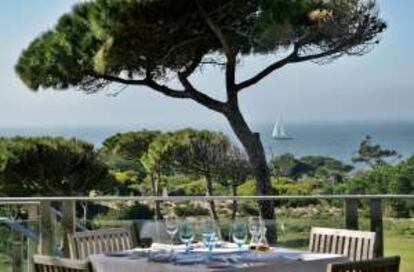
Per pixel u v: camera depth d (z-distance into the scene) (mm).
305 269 5035
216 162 14438
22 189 14938
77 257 5844
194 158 14508
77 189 15477
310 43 12898
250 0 12141
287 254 5262
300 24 12555
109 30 11789
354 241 5719
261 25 11867
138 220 6305
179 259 5074
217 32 12320
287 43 12508
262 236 5777
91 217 6500
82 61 12359
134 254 5344
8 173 14766
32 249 6508
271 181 13516
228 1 12094
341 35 12773
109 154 16203
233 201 6785
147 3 11648
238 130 13336
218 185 14492
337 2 12609
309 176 14062
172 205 6625
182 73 13219
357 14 12828
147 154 15117
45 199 6555
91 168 15594
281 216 6637
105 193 15742
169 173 14922
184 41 12500
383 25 13109
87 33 12336
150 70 12906
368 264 3971
